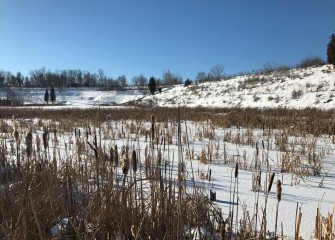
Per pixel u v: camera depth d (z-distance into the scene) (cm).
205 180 516
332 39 4069
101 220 275
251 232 277
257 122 1391
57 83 9731
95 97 7631
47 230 296
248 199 418
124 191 303
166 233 271
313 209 382
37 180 368
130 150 637
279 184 235
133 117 1762
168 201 302
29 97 8031
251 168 586
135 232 250
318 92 3197
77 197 342
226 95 3934
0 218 301
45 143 337
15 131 332
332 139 935
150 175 387
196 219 289
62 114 2084
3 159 462
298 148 813
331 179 529
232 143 925
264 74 4447
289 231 318
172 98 4428
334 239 239
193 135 1079
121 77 9338
